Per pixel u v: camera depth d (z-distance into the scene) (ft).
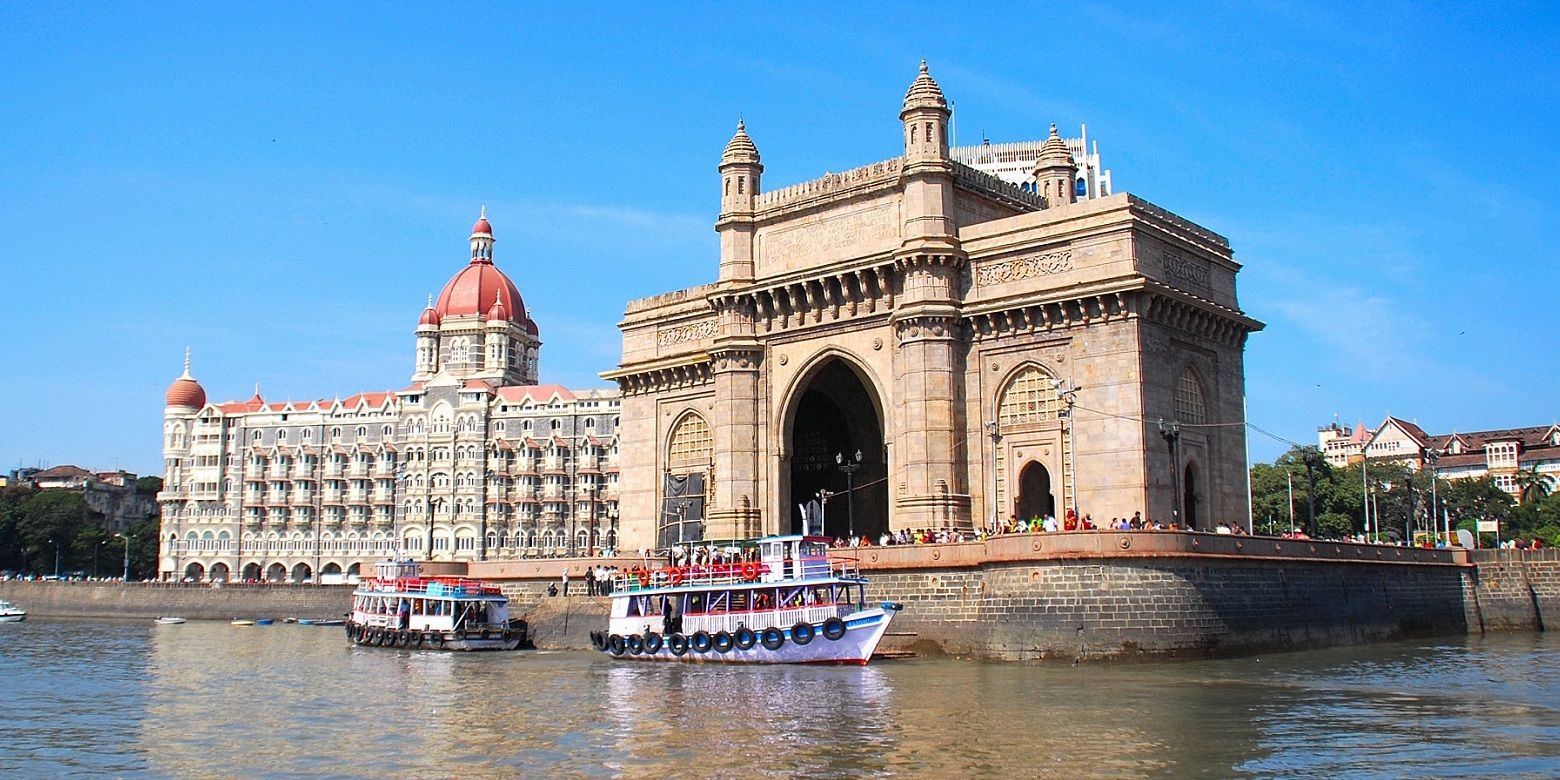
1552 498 485.97
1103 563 187.21
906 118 252.42
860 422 296.30
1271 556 205.16
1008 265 243.60
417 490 632.38
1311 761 116.67
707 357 288.71
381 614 288.71
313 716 160.35
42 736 146.51
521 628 267.18
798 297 264.93
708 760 122.62
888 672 185.78
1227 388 253.44
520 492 617.21
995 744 126.31
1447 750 121.08
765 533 265.13
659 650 221.05
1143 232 231.50
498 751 130.62
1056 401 234.79
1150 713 142.82
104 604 504.02
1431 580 260.83
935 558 207.41
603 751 128.98
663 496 301.02
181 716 162.50
